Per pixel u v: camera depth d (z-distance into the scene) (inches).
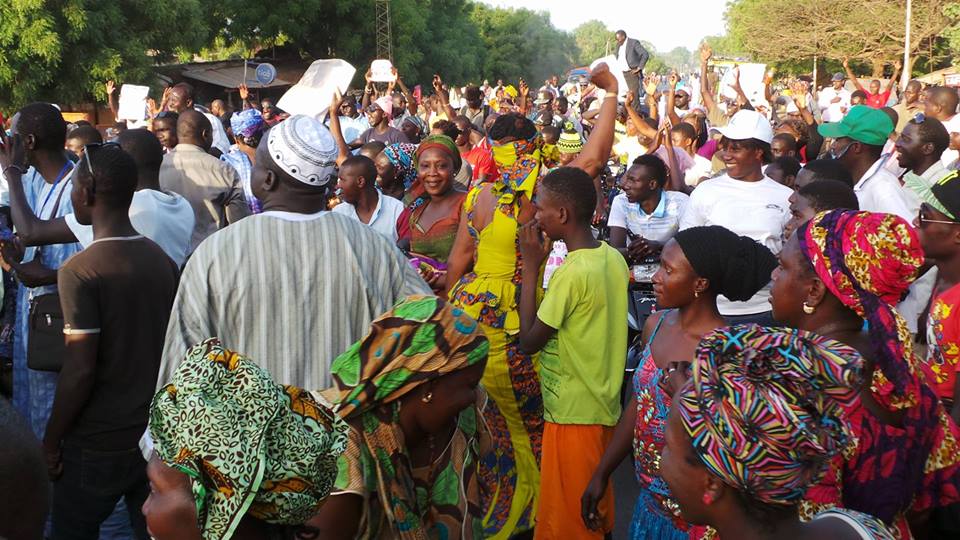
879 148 223.5
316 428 70.6
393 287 124.9
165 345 114.9
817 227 103.8
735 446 65.7
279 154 118.2
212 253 115.8
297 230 118.3
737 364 69.3
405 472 93.7
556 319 151.2
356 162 230.4
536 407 179.2
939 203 146.4
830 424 69.9
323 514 88.7
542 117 501.7
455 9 2682.1
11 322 203.2
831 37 1886.1
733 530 69.4
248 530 69.1
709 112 414.0
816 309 106.0
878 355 98.3
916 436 100.4
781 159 251.1
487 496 169.8
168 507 65.3
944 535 127.3
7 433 62.8
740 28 2028.8
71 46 1035.9
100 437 145.2
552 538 156.9
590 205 156.5
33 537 65.0
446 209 212.5
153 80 1179.9
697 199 218.4
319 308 117.6
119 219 147.4
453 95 893.8
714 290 127.6
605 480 138.7
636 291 241.8
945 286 151.2
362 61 2033.7
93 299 141.0
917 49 1819.6
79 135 267.7
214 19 1780.3
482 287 177.3
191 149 250.8
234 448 64.0
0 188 221.0
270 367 115.9
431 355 92.0
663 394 126.0
